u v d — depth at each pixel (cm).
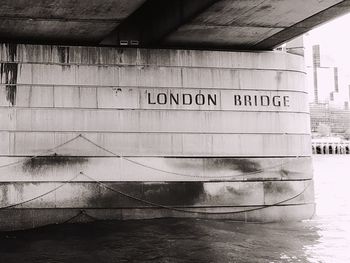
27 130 1576
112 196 1617
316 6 1290
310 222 1755
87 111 1617
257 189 1706
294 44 1806
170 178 1655
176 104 1677
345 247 1429
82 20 1408
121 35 1725
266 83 1745
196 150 1677
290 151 1747
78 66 1625
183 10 1420
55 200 1579
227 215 1681
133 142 1639
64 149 1595
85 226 1565
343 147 14800
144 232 1518
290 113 1761
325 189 3559
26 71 1591
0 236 1484
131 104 1648
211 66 1709
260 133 1723
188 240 1451
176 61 1689
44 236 1480
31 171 1570
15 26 1454
